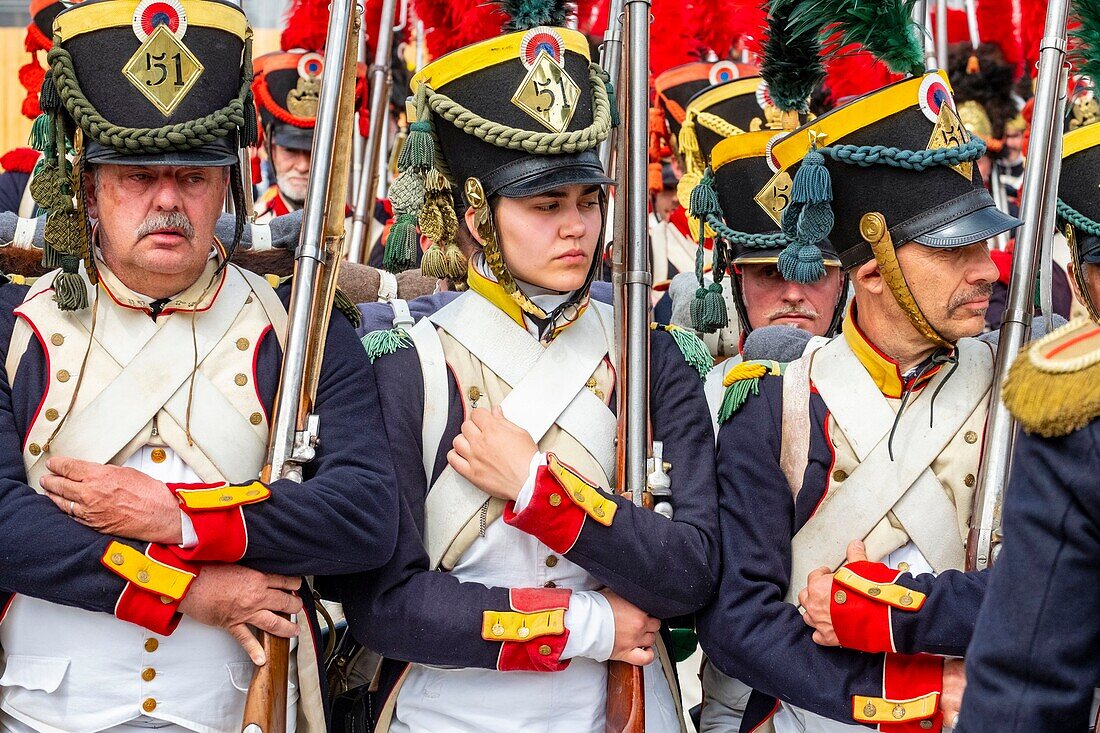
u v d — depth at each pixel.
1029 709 7.02
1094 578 6.98
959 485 10.05
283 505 9.59
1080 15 11.15
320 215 10.21
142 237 9.70
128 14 9.64
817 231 10.09
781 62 11.32
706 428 10.69
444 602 9.91
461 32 12.93
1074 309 17.53
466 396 10.40
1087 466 6.94
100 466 9.48
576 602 10.02
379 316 11.95
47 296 10.11
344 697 11.11
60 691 9.77
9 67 27.67
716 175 13.77
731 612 10.03
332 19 10.39
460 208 10.64
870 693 9.71
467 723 10.32
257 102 21.98
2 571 9.40
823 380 10.35
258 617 9.67
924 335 9.98
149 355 9.95
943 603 9.43
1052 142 10.50
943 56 20.12
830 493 10.12
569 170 10.02
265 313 10.43
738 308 14.05
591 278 10.48
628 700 10.12
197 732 9.88
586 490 9.87
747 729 10.67
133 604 9.39
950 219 9.80
